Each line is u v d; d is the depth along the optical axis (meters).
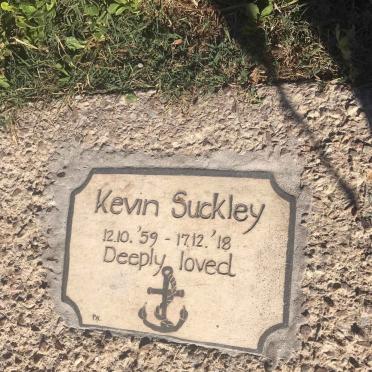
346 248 0.59
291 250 0.60
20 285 0.67
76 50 0.69
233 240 0.61
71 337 0.65
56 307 0.66
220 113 0.64
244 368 0.60
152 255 0.63
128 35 0.68
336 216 0.60
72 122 0.68
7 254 0.68
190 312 0.62
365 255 0.59
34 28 0.70
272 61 0.64
